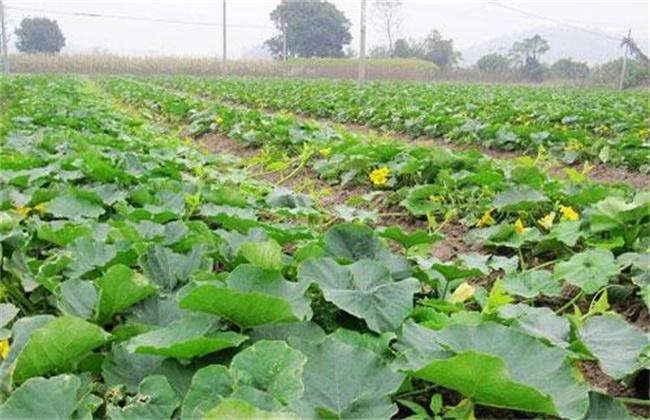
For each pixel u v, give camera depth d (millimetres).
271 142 8477
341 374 1650
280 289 2031
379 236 2943
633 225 3371
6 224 2744
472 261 2879
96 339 1721
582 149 8094
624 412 1647
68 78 31609
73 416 1531
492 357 1462
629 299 3014
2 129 7434
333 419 1534
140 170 4828
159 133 9727
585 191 4168
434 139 10617
